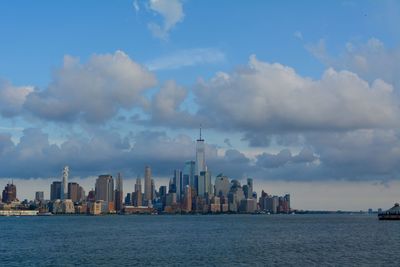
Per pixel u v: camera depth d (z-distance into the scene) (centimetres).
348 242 17300
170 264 11294
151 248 15288
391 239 18612
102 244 17050
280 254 13200
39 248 15500
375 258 12131
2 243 17725
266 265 11025
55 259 12331
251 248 15100
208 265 11081
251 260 11881
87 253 13750
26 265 11256
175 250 14550
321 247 15288
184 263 11444
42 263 11594
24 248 15525
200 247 15562
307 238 19812
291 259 12050
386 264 11044
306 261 11638
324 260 11794
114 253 13725
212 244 16800
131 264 11338
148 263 11481
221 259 12125
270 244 16675
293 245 16175
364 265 10912
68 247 15825
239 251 14112
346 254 13088
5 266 11125
